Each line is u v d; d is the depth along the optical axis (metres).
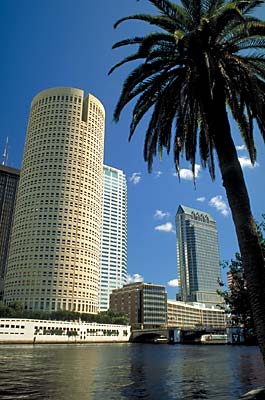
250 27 16.47
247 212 15.44
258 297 13.98
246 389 29.08
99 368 50.03
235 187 15.98
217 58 16.77
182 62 17.64
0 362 56.84
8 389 28.39
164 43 18.02
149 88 19.17
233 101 17.02
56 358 68.44
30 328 156.62
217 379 37.06
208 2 17.59
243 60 17.06
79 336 176.62
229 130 17.31
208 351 108.12
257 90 15.69
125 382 34.50
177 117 19.73
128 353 94.56
